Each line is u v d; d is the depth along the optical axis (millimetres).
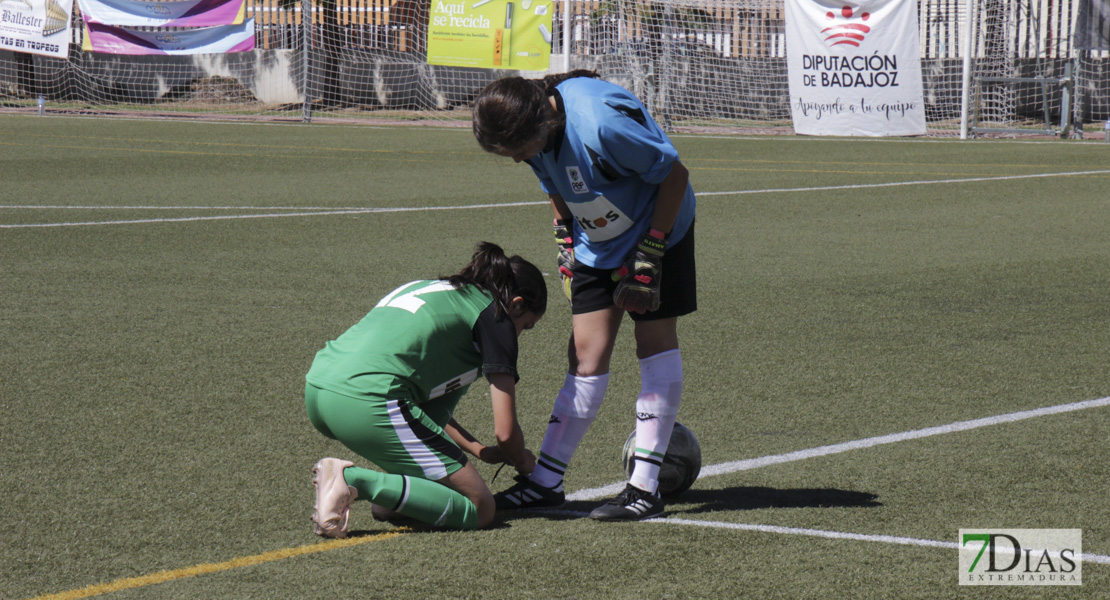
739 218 16906
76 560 5051
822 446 6863
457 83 39219
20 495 5887
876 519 5578
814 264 13203
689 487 6090
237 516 5617
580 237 5852
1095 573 4887
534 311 5723
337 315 10398
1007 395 7957
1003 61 34906
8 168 22031
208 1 35406
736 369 8680
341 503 5223
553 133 5422
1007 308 10836
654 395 5711
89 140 27875
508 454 5688
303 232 15133
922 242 14766
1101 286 11891
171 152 25562
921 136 32562
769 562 5004
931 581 4789
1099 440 6902
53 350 9047
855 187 20531
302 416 7418
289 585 4762
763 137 32188
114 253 13469
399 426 5379
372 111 39250
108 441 6828
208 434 6996
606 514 5590
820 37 32281
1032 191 19906
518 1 33500
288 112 38719
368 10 43219
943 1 35531
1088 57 35031
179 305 10742
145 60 40031
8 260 12953
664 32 34781
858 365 8781
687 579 4816
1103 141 31062
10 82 39594
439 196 18953
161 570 4934
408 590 4703
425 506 5348
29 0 36344
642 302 5445
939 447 6801
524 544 5258
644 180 5445
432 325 5527
